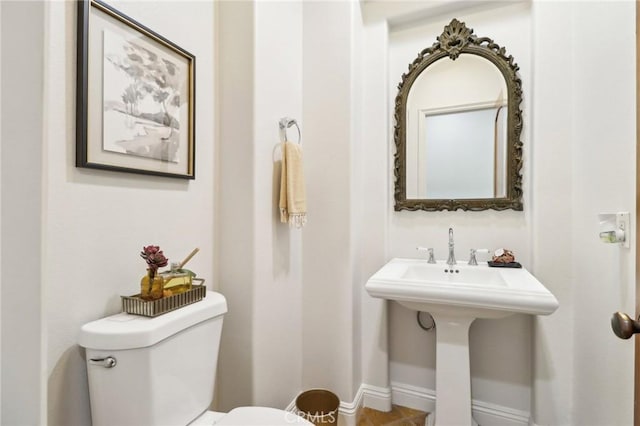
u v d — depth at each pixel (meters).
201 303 1.08
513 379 1.59
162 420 0.90
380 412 1.76
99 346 0.84
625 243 1.01
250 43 1.39
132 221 1.07
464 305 1.20
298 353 1.74
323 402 1.59
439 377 1.40
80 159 0.89
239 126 1.42
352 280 1.68
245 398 1.39
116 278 1.01
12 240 0.76
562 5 1.48
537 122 1.50
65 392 0.87
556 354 1.46
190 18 1.31
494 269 1.48
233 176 1.43
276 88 1.56
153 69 1.13
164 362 0.91
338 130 1.71
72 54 0.89
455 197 1.73
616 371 1.08
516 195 1.58
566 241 1.45
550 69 1.49
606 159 1.16
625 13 1.04
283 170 1.51
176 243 1.24
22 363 0.75
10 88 0.76
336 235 1.70
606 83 1.17
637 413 0.80
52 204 0.84
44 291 0.74
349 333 1.67
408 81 1.80
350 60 1.69
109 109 0.97
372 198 1.83
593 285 1.25
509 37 1.64
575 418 1.40
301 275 1.76
